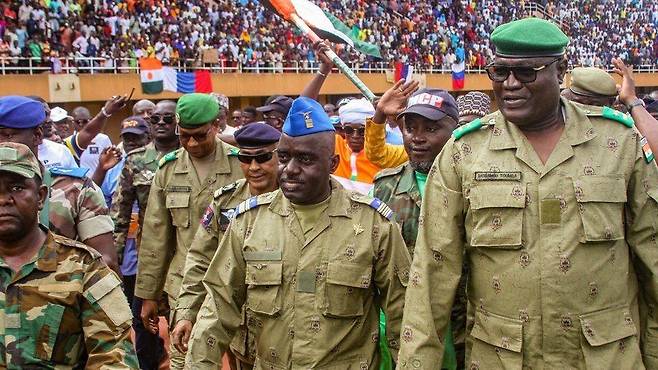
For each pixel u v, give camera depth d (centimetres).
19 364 282
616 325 288
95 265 301
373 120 477
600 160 291
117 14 2236
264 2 630
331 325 333
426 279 303
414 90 471
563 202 286
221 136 668
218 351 338
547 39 282
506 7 3744
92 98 1933
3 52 1811
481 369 302
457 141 309
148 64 1723
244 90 2342
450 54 3123
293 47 2642
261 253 340
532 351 287
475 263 304
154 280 528
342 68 577
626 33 3959
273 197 354
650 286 299
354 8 2966
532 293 286
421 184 396
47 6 2038
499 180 292
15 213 284
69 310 290
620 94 444
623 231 293
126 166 610
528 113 289
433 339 297
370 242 338
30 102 405
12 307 286
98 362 288
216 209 445
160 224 528
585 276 283
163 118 598
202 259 430
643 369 294
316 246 337
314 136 329
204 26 2464
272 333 338
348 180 577
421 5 3328
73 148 794
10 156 282
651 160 299
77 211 409
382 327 365
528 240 287
